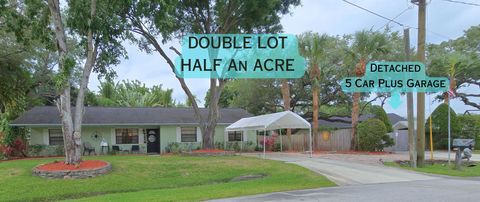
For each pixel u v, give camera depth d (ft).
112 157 74.13
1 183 49.34
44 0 59.67
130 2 57.88
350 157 77.87
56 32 55.88
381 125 94.07
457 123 101.96
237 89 140.15
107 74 64.18
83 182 50.67
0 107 93.04
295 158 75.87
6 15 61.31
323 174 53.62
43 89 111.24
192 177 55.88
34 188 47.57
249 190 42.29
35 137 92.07
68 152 55.88
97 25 55.36
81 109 57.52
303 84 128.98
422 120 61.98
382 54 100.58
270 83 131.34
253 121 84.23
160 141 101.19
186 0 78.28
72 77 98.32
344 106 138.72
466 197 34.14
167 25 61.21
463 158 65.57
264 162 66.95
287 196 37.68
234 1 78.54
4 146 77.56
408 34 62.85
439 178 49.70
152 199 38.04
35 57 98.27
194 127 104.53
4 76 88.53
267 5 77.20
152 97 153.28
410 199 33.45
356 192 38.52
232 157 74.13
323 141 107.86
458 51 127.44
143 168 59.62
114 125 96.48
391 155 83.46
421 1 62.18
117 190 48.98
